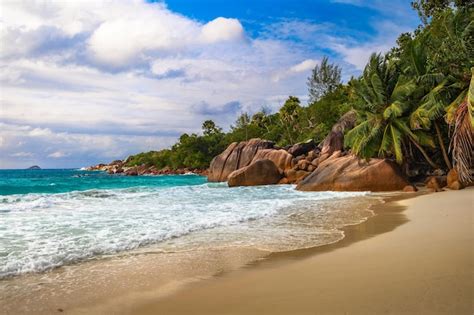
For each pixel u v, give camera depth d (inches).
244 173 1305.4
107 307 192.7
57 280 241.4
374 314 156.4
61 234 391.9
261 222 471.8
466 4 1125.7
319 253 297.4
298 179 1349.7
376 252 279.4
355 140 1119.6
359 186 955.3
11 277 248.7
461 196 669.9
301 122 2807.6
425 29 1454.2
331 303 173.6
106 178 2341.3
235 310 177.6
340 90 2438.5
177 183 1689.2
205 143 3570.4
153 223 460.8
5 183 1609.3
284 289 204.5
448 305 159.0
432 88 1042.7
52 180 1975.9
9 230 414.6
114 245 340.2
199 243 350.6
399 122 1080.8
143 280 239.5
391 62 1175.0
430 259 238.7
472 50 884.6
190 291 214.4
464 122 682.2
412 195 796.0
